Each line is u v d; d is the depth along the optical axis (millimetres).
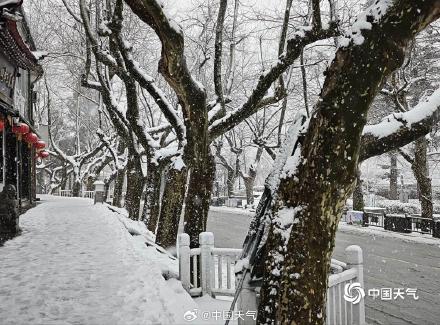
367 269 11672
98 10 13703
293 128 5297
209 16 14727
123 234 12711
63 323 5070
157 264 8328
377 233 20031
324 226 3777
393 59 3664
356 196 25812
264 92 9508
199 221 8633
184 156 10328
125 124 17078
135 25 19312
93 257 9180
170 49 6562
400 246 16250
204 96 7988
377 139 4574
